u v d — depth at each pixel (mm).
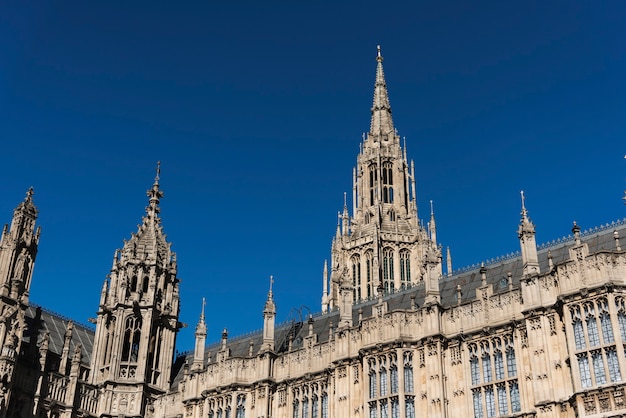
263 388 54938
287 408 53906
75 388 59375
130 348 63531
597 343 40469
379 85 130500
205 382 58656
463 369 46344
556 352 42344
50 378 58125
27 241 61531
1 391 52969
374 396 48094
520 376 43375
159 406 61938
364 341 50188
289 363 55594
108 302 66125
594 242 48719
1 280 58469
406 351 48062
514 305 45688
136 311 64812
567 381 41281
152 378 63688
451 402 45906
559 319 42969
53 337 65062
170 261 69688
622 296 40688
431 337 47406
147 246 68562
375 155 119250
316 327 60781
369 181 117938
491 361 45406
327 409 51562
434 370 46656
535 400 41719
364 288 105688
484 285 47844
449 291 53750
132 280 66625
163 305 67188
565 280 43250
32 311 65938
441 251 106500
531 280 44938
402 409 46125
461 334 47125
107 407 60625
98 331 64812
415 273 106812
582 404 39406
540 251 51188
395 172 118125
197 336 61406
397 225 111625
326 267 114750
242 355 58156
